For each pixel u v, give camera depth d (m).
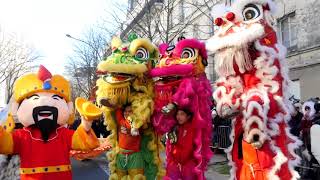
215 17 4.86
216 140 11.11
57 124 4.90
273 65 4.46
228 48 4.55
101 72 5.32
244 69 4.53
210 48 4.70
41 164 4.71
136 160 5.30
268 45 4.56
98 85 5.38
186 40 5.65
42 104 4.78
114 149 5.45
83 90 35.06
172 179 5.38
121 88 5.22
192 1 21.06
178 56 5.62
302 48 16.69
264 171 4.37
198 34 20.66
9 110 5.00
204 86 5.57
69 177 4.88
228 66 4.58
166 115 5.32
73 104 5.74
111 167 5.43
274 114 4.41
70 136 4.97
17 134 4.80
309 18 16.39
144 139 5.43
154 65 5.62
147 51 5.45
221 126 10.84
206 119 5.44
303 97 16.66
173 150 5.45
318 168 7.59
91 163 11.94
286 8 17.42
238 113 4.54
